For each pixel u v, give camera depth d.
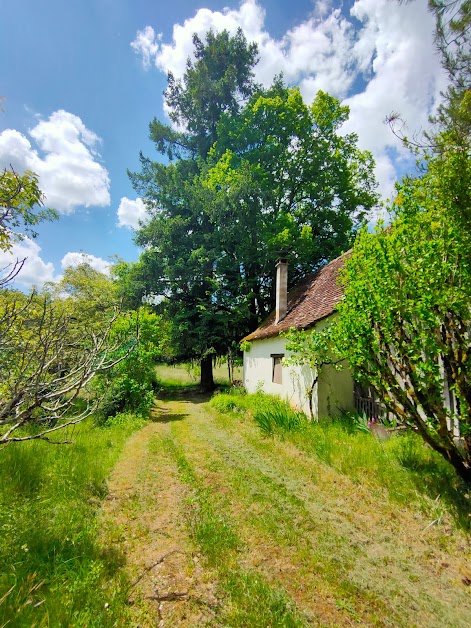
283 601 2.72
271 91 22.64
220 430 8.95
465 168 3.71
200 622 2.51
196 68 24.78
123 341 4.22
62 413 3.54
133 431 8.80
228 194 18.31
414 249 4.29
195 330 20.33
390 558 3.31
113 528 3.81
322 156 20.08
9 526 3.25
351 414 7.91
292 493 4.77
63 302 11.91
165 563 3.22
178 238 21.16
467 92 4.00
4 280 2.84
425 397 4.30
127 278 21.61
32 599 2.51
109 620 2.44
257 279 19.80
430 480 4.51
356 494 4.61
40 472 4.61
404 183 4.91
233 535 3.64
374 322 4.82
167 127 25.52
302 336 8.54
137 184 23.75
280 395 11.62
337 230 21.45
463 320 4.08
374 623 2.53
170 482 5.25
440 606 2.71
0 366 3.23
